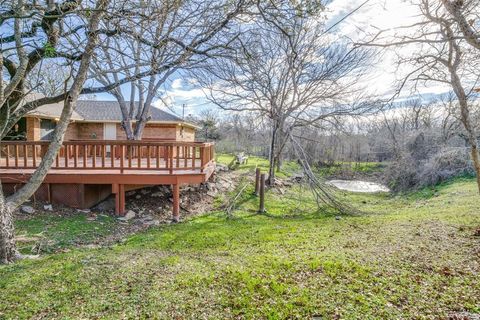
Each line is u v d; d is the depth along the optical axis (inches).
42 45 183.9
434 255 199.6
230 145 1103.6
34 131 504.1
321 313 128.2
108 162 417.1
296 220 355.9
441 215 328.8
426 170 609.3
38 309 129.9
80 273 167.8
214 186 469.7
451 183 561.0
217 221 334.0
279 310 131.3
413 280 159.8
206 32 211.3
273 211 407.5
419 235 252.7
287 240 254.1
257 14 189.3
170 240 251.8
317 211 417.1
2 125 189.2
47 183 303.1
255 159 934.4
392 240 241.6
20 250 204.4
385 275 167.2
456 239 234.8
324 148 895.7
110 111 664.4
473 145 283.6
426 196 530.3
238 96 483.8
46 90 378.9
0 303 133.7
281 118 484.1
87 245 229.1
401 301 137.8
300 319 124.3
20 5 159.2
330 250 218.4
